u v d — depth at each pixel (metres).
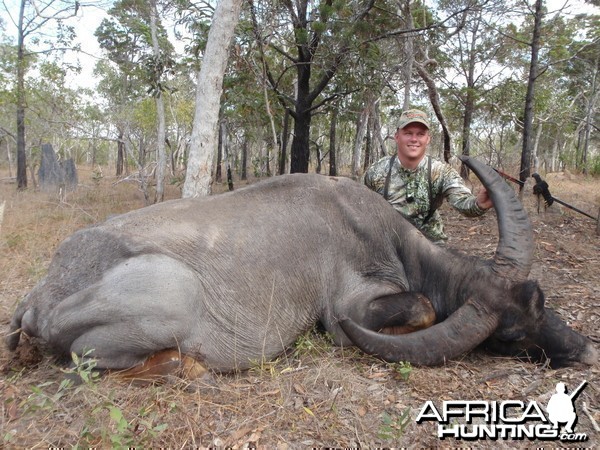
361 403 3.24
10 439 2.71
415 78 17.58
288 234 4.02
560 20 17.50
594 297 5.23
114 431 2.77
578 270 6.30
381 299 4.02
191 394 3.29
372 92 13.66
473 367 3.75
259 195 4.12
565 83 33.22
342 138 31.86
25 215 9.89
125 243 3.52
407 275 4.32
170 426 2.94
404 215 4.62
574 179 22.03
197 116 6.65
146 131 23.67
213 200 3.99
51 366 3.65
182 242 3.63
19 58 16.34
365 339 3.64
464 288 3.92
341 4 11.77
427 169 4.87
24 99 17.34
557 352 3.65
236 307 3.73
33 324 3.56
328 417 3.08
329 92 17.08
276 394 3.37
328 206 4.24
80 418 3.00
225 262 3.72
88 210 11.30
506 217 3.79
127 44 23.31
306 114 13.61
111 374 3.39
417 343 3.58
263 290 3.85
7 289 5.56
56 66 17.42
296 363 3.95
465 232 8.91
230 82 12.56
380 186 5.11
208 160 6.70
